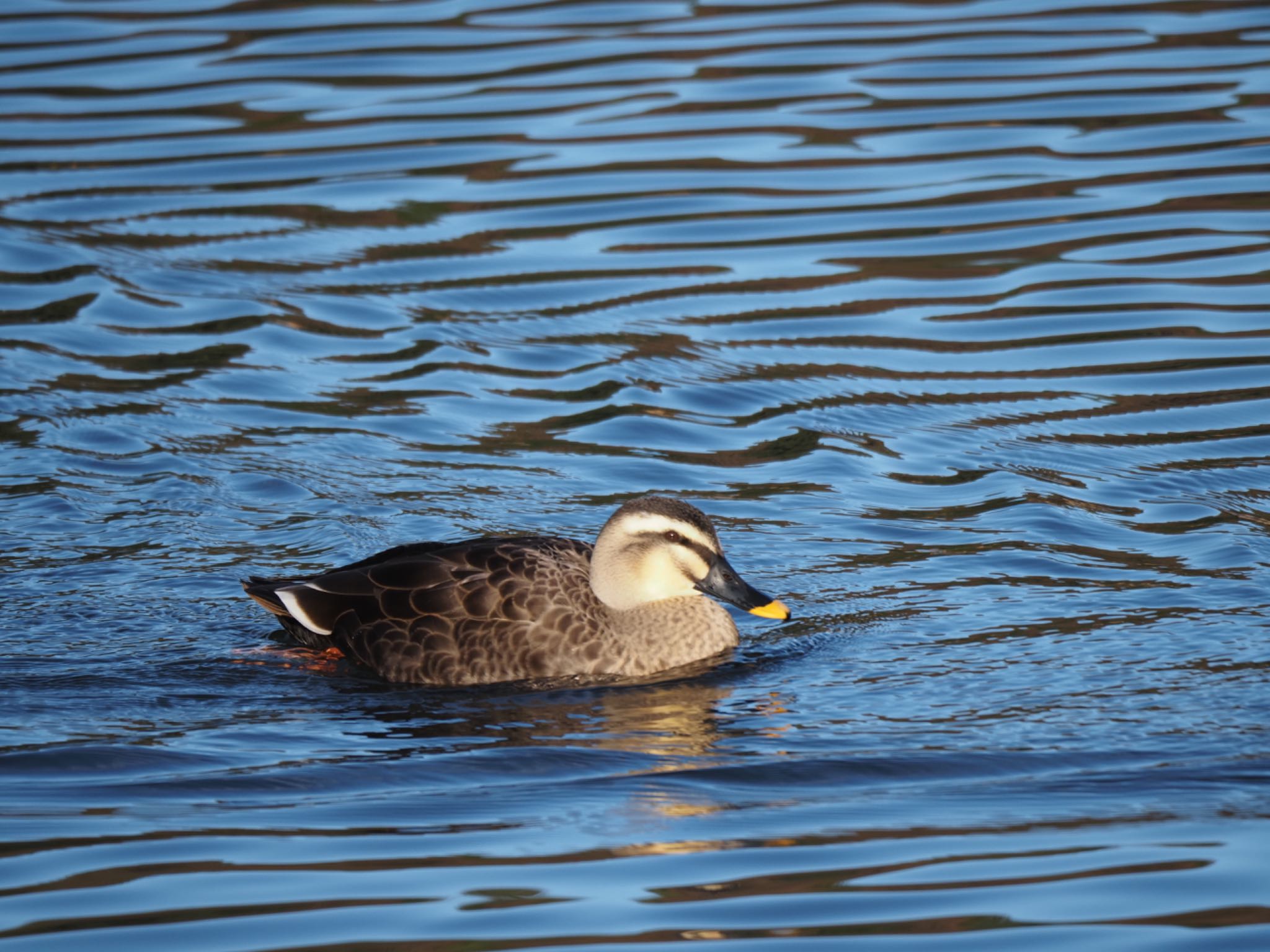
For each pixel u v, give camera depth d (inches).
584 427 633.6
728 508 573.0
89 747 420.8
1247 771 394.0
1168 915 326.6
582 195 843.4
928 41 1014.4
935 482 586.6
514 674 474.0
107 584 522.3
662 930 326.0
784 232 802.2
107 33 1050.7
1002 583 515.8
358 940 322.3
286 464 605.6
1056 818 373.1
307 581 496.7
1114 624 484.7
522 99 948.0
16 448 612.7
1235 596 496.7
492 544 498.6
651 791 394.3
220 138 909.2
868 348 693.3
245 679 471.2
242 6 1101.1
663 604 486.9
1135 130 881.5
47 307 733.9
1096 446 605.3
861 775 401.1
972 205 817.5
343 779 404.2
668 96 944.9
